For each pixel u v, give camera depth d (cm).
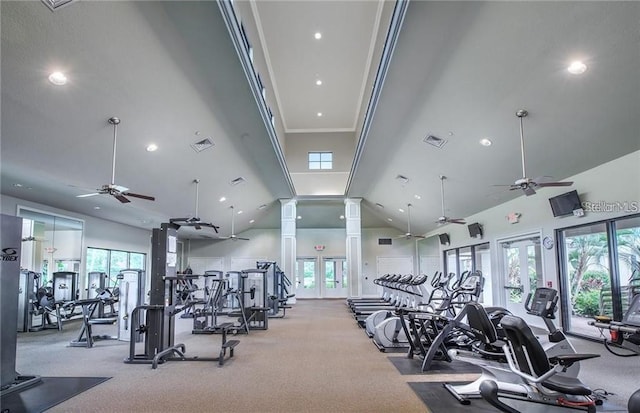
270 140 827
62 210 927
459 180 842
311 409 368
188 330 838
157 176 790
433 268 1562
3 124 489
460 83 529
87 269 1016
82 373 495
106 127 566
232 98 621
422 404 377
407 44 462
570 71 430
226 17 435
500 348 481
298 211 1570
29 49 395
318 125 1466
